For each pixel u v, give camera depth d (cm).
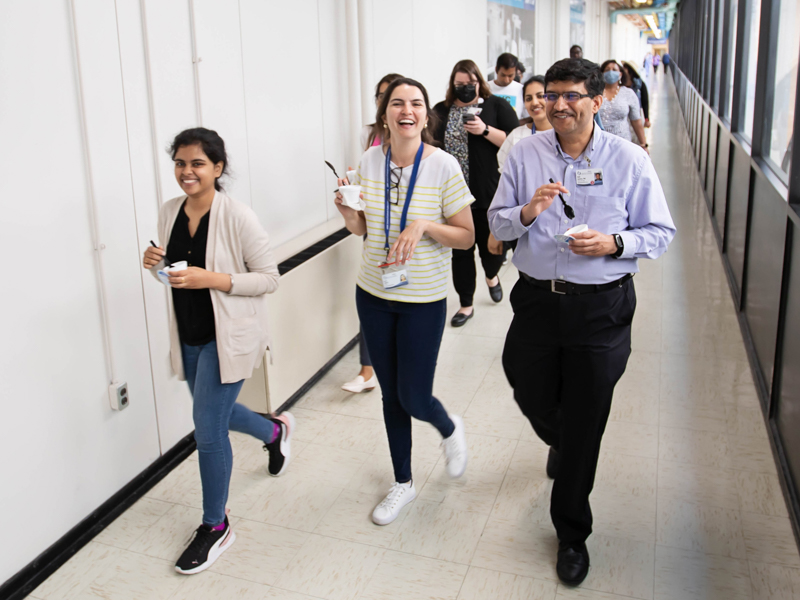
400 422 264
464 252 453
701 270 563
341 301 410
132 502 278
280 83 384
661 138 1363
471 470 294
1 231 213
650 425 324
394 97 234
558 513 228
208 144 222
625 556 236
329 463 304
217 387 235
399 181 244
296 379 360
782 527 247
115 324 263
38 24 221
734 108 552
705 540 242
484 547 245
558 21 1177
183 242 234
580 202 206
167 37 285
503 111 425
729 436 311
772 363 327
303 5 406
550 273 210
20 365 224
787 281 301
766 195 371
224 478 241
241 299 233
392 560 239
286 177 397
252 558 243
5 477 222
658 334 436
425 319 244
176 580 234
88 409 254
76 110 239
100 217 252
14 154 215
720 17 783
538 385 228
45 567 238
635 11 2202
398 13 554
